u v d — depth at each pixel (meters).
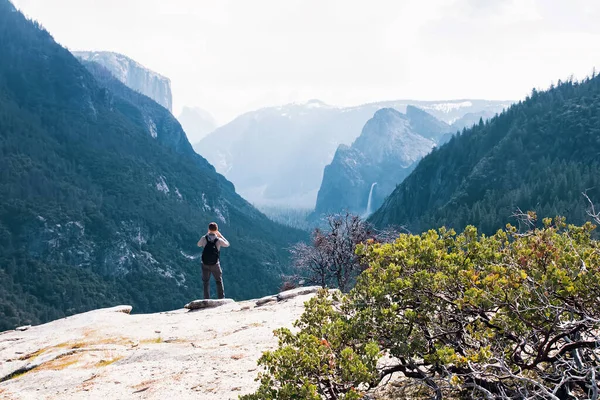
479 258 4.47
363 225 24.94
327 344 3.87
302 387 3.43
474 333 3.75
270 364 3.90
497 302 3.72
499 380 3.59
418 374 4.05
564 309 3.52
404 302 4.25
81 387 6.74
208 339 8.78
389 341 4.15
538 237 4.11
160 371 7.00
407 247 4.65
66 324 12.05
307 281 25.67
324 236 24.92
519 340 3.72
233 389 5.70
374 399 4.24
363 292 4.37
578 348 3.60
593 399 3.03
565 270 3.68
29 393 6.82
